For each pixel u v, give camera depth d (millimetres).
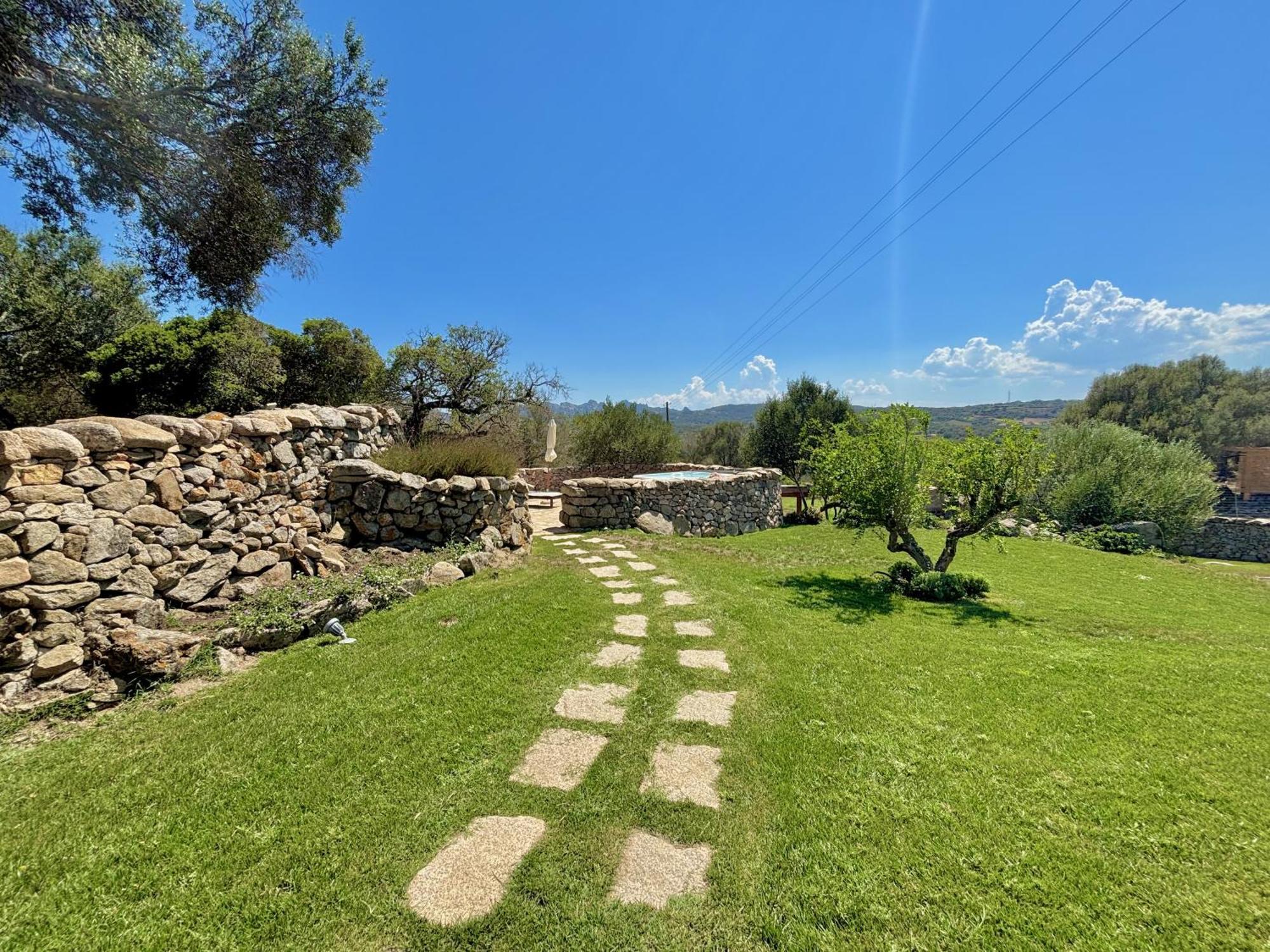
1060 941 1616
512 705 2973
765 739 2742
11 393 8227
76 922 1566
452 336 14562
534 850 1939
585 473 18719
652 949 1574
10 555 2643
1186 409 25953
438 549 5941
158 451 3520
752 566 7527
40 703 2646
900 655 4086
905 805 2234
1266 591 8242
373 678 3184
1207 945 1609
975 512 6438
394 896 1715
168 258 6027
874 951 1580
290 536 4734
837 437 7238
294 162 5617
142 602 3305
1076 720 3057
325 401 12625
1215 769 2566
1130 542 12500
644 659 3734
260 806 2080
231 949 1512
